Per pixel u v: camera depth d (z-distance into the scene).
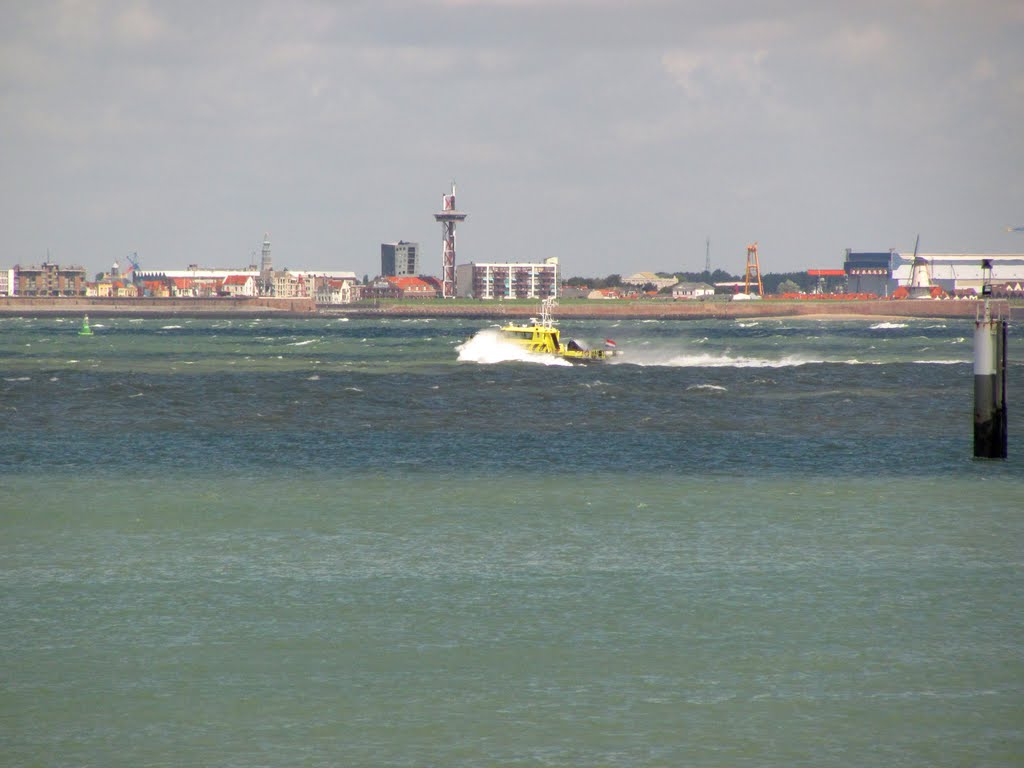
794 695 109.44
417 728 102.56
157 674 114.38
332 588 143.12
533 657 119.06
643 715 105.12
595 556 159.12
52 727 102.81
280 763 96.38
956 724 103.38
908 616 131.75
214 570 151.62
